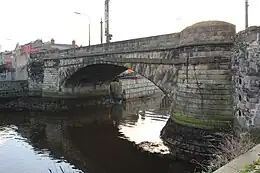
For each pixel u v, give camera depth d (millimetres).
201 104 20422
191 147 19406
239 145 12164
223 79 19828
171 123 23141
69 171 18391
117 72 42281
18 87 47562
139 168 18531
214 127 19656
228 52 19828
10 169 18922
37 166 19469
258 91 16312
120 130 29156
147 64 26891
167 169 18000
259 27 16125
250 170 6074
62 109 40969
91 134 28078
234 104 19203
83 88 45031
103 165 19391
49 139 26609
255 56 16391
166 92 24797
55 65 42719
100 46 33344
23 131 29844
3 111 41250
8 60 68938
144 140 24797
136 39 28125
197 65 20703
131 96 50969
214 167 10828
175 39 23969
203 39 20359
